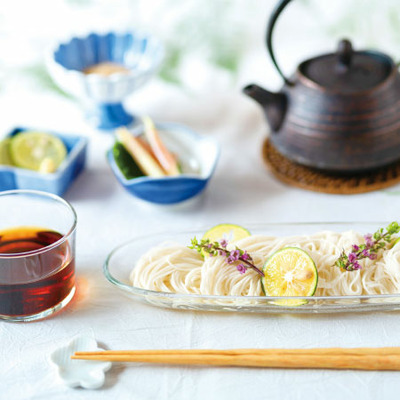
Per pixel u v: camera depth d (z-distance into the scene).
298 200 0.95
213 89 1.13
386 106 0.93
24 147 0.98
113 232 0.92
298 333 0.80
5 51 1.21
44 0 1.31
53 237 0.84
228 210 0.94
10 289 0.79
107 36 1.09
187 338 0.80
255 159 1.01
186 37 1.22
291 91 0.95
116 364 0.77
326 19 1.25
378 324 0.80
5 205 0.85
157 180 0.91
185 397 0.75
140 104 1.11
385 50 1.17
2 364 0.78
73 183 0.99
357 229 0.86
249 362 0.76
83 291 0.85
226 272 0.81
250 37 1.22
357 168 0.94
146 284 0.82
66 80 1.00
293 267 0.80
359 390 0.75
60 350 0.78
